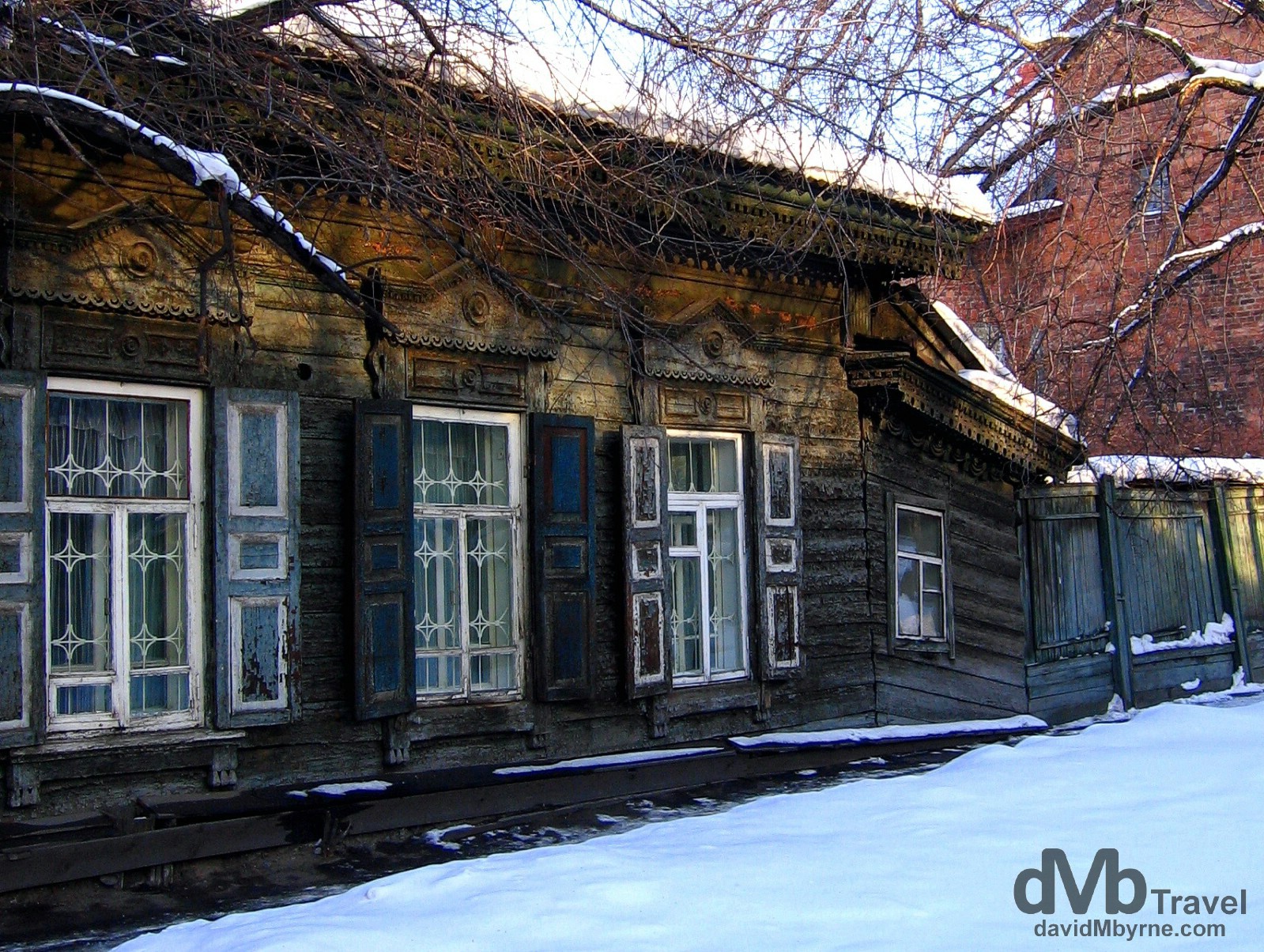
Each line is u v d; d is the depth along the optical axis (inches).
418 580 316.2
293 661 282.0
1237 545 569.9
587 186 310.2
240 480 277.4
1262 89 447.8
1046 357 471.5
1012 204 441.4
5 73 228.7
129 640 266.7
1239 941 159.6
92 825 250.8
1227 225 711.7
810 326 404.8
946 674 433.1
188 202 277.6
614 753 344.8
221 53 247.6
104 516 266.5
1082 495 494.3
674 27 301.1
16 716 245.6
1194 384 724.7
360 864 280.5
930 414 414.0
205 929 189.2
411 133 276.5
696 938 168.4
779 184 356.5
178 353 273.9
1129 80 429.1
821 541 401.4
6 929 234.1
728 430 380.2
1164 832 215.3
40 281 255.1
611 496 351.6
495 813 312.5
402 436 303.0
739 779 366.0
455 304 319.6
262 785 281.9
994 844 214.2
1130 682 500.1
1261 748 281.7
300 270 294.2
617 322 350.9
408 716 304.7
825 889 190.1
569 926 174.1
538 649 325.7
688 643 370.3
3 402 247.8
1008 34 405.7
